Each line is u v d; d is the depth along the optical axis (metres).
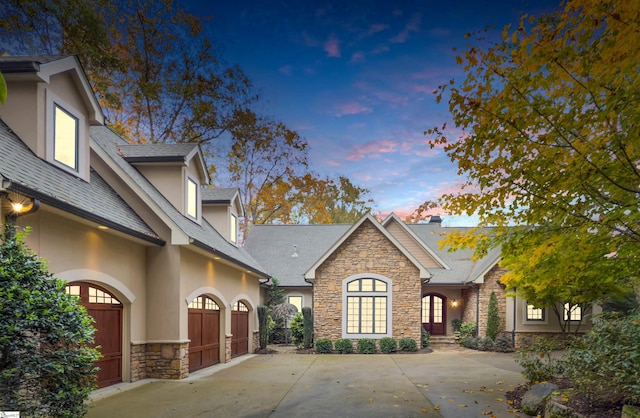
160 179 12.26
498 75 4.83
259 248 23.48
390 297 17.47
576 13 4.30
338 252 17.84
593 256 5.81
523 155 4.98
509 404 7.62
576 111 4.55
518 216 5.65
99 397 8.09
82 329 5.28
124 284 9.40
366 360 14.34
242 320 16.31
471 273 20.05
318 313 17.53
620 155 4.55
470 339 18.11
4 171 6.00
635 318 6.41
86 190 8.63
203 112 26.28
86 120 9.25
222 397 8.21
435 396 8.33
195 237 11.08
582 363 6.36
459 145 5.41
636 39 3.77
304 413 7.07
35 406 4.61
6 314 4.59
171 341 10.22
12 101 7.74
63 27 19.28
